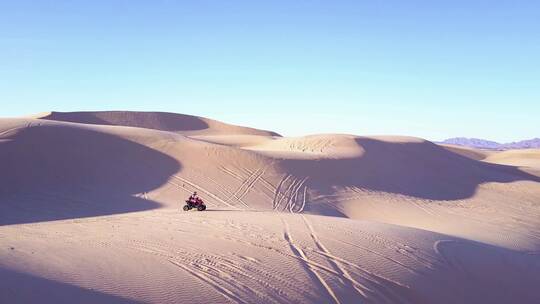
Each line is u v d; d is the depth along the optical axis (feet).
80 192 92.79
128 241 41.96
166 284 31.35
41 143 109.60
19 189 89.66
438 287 40.37
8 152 101.14
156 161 116.98
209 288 31.76
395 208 110.42
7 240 40.52
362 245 46.29
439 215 106.01
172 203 91.25
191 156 122.62
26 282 28.09
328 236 48.26
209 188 104.32
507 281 46.11
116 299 27.91
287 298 32.60
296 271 37.37
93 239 42.50
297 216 60.54
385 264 42.01
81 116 328.49
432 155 181.47
